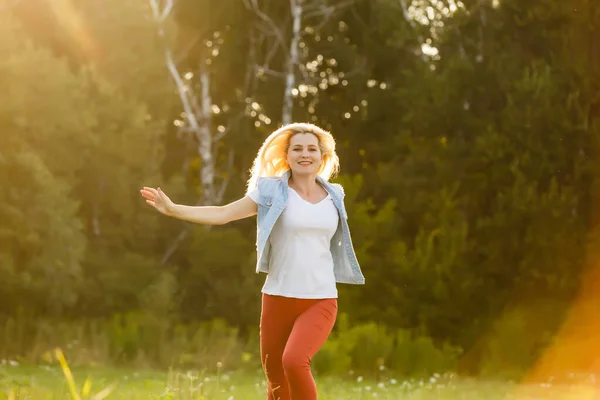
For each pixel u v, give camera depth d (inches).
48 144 1010.7
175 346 925.2
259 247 284.0
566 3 1075.9
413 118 1180.5
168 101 1186.0
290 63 1289.4
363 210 1080.8
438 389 589.0
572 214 1018.1
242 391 485.4
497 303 1019.3
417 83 1196.5
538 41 1125.7
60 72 999.6
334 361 823.7
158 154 1233.4
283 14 1357.0
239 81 1360.7
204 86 1305.4
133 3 1153.4
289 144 294.2
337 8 1338.6
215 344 931.3
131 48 1159.6
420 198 1151.6
